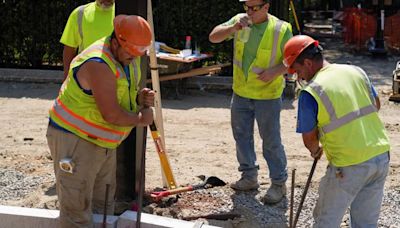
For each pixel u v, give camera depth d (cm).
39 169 729
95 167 440
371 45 1733
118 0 563
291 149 823
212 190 650
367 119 446
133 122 420
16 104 1084
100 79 404
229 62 1277
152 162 758
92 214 462
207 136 894
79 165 431
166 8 1259
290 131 919
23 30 1311
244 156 630
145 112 435
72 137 428
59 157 433
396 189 665
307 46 450
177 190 621
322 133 446
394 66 1538
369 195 452
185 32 1264
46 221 470
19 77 1276
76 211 445
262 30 584
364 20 1795
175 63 1132
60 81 1264
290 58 454
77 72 414
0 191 655
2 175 703
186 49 1174
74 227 447
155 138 627
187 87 1226
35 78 1271
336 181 444
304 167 739
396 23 1773
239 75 604
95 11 609
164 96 1155
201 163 761
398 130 933
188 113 1038
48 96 1152
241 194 639
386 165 449
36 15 1301
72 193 436
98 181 471
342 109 436
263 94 595
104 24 605
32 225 473
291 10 1428
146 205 597
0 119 974
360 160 437
